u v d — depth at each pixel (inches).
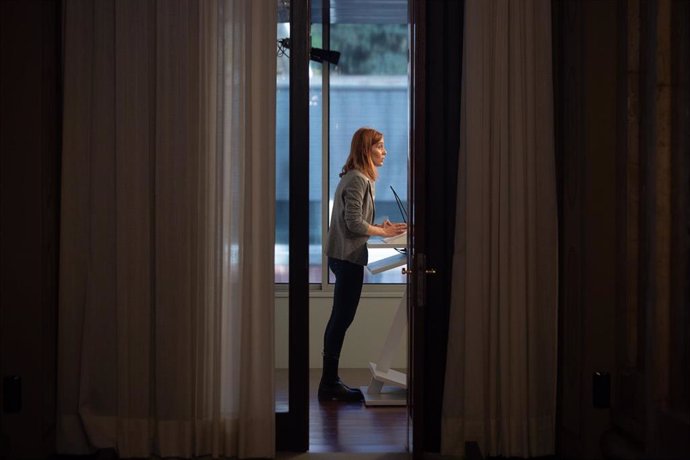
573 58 155.6
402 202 243.8
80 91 155.3
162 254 154.3
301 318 161.5
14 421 151.0
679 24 133.2
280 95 165.3
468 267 156.3
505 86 155.8
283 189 167.9
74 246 156.2
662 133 135.0
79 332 156.6
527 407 156.9
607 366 153.2
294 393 161.2
